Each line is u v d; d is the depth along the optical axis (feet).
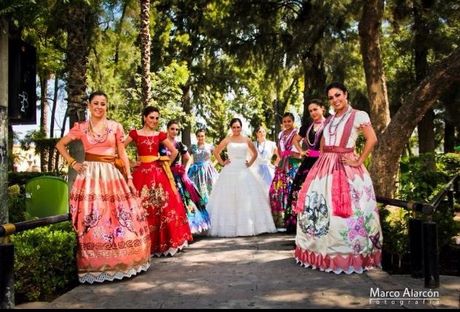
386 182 21.56
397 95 60.03
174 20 73.46
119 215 14.84
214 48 66.08
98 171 15.08
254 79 77.00
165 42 68.13
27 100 13.07
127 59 47.78
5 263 10.73
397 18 43.93
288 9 61.93
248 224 23.00
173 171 22.13
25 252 13.15
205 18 65.62
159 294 12.78
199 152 32.17
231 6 60.95
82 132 15.39
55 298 13.48
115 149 15.74
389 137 21.29
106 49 42.22
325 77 57.98
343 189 14.87
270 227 23.67
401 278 13.84
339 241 14.61
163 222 18.40
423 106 20.30
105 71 44.27
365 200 15.06
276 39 62.64
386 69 61.21
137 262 14.90
